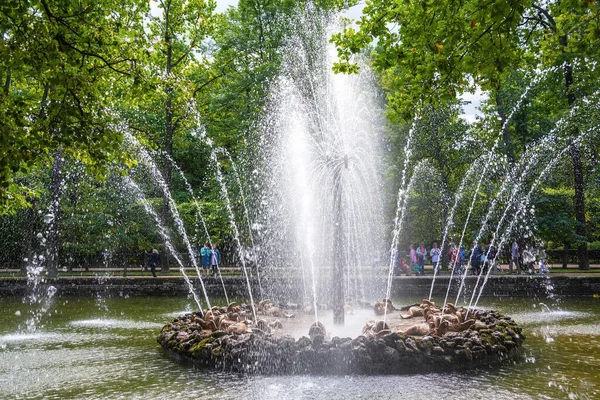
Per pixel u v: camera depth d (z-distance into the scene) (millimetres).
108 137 8688
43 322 14242
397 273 24891
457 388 6863
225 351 8125
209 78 30391
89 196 27047
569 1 7250
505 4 6020
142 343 10898
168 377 7770
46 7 8234
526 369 7922
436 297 19828
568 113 23859
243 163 26766
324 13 25750
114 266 36938
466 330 8906
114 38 10180
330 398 6488
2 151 7258
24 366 8820
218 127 32094
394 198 28750
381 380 7258
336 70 11289
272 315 12383
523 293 19562
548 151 26422
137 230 27672
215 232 30750
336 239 11125
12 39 7750
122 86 11977
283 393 6734
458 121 29047
